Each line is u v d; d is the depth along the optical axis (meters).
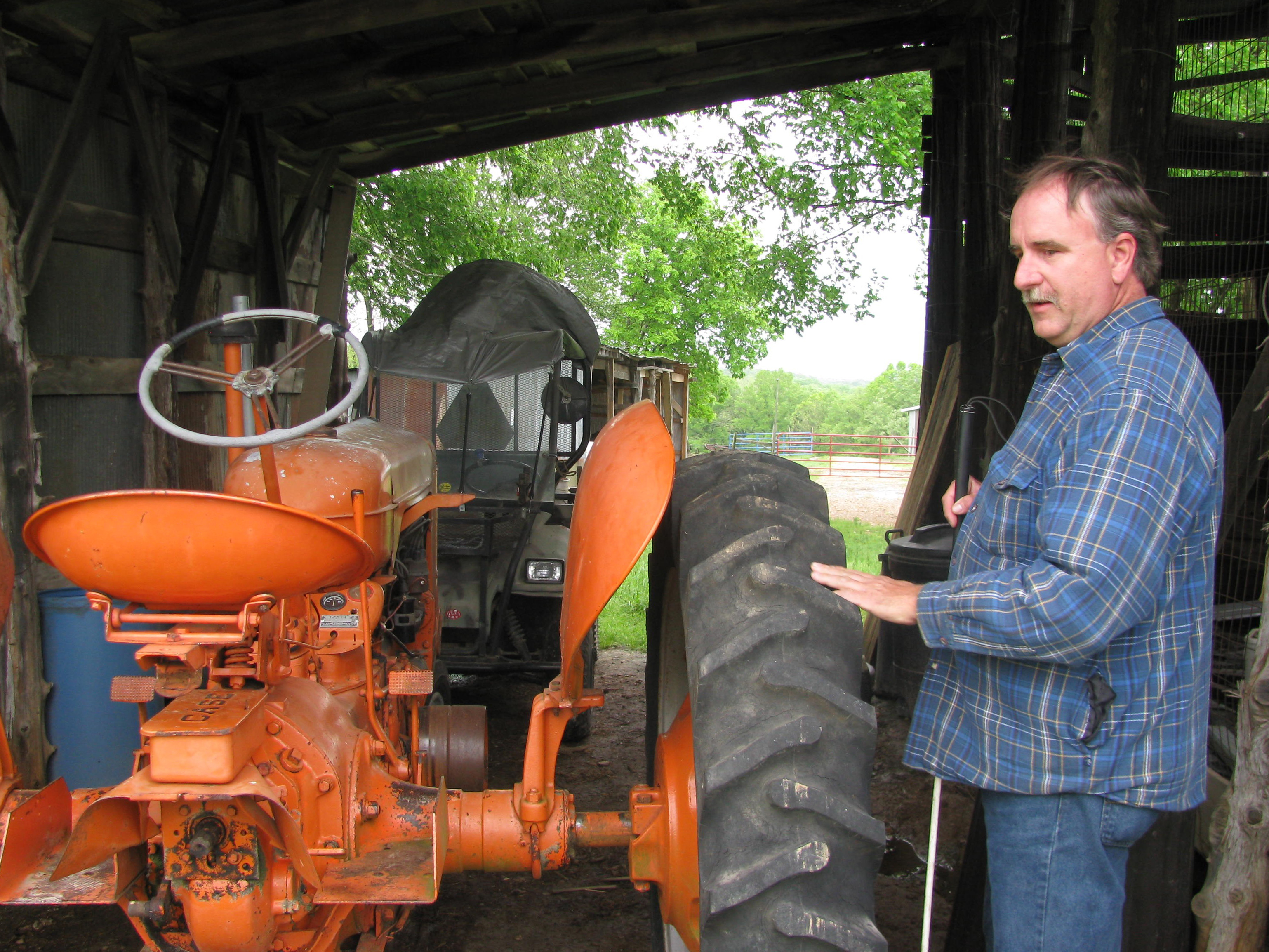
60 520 1.57
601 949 2.89
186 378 5.26
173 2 4.50
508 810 2.13
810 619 1.49
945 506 2.01
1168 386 1.38
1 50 3.62
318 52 5.45
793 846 1.36
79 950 2.84
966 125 4.92
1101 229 1.46
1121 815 1.49
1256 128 4.30
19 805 1.77
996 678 1.55
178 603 1.67
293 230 6.77
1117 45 2.92
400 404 5.50
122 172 4.78
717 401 28.45
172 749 1.58
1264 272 3.83
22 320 3.68
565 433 6.05
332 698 2.13
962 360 4.72
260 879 1.67
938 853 3.29
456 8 4.51
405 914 2.29
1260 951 1.88
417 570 3.34
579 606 1.80
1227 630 3.11
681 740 2.00
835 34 5.89
